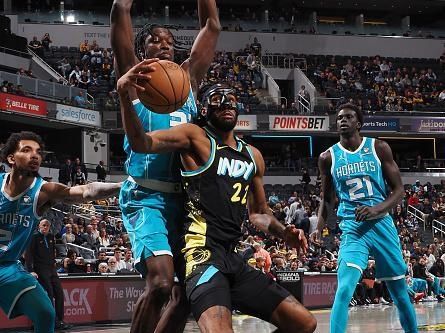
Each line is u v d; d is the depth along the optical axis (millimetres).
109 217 16984
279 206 20406
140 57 4488
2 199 4449
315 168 28094
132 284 11148
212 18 4922
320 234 6355
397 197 5867
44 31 30469
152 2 35562
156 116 4305
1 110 21625
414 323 5914
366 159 5984
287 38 33750
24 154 4395
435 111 30078
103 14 31703
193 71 4805
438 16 40938
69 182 20578
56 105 23719
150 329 3961
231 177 3857
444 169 28938
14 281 4422
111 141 28328
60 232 13625
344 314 5551
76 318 10164
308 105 28875
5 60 25734
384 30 35469
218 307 3475
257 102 29016
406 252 18000
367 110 29453
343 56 34000
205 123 4039
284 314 3664
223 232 3789
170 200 4180
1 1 31422
